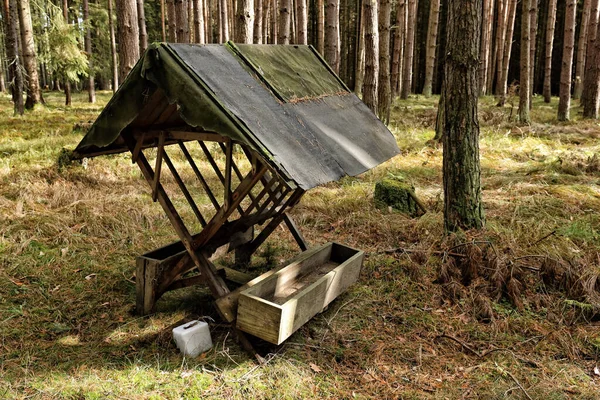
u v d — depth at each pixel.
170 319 3.77
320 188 7.26
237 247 4.70
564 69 13.27
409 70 20.75
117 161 7.89
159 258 3.96
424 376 3.15
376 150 3.85
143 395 2.85
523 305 4.01
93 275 4.46
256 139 2.72
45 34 15.20
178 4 10.21
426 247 4.96
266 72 3.58
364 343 3.50
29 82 14.83
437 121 10.48
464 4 4.42
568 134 11.27
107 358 3.24
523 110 12.59
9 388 2.88
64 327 3.64
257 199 3.88
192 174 7.65
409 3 20.28
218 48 3.41
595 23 15.62
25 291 4.10
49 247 4.91
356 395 2.94
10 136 9.97
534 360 3.33
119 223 5.47
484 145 10.24
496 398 2.91
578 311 3.90
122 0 9.04
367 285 4.39
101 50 21.25
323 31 21.36
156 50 2.85
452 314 3.95
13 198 6.13
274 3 21.11
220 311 3.31
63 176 7.01
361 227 5.74
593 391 2.98
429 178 7.95
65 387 2.89
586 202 6.32
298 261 3.90
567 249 4.82
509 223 5.57
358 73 18.36
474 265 4.32
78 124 10.95
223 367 3.15
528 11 12.09
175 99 2.86
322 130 3.49
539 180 7.41
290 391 2.94
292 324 3.17
